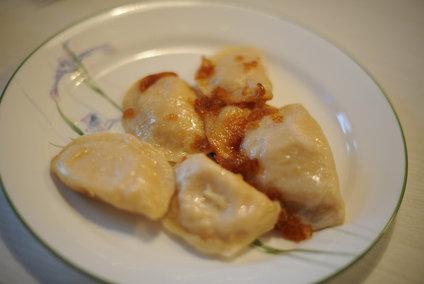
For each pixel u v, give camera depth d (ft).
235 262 0.82
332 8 1.41
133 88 1.09
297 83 1.16
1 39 1.15
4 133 0.90
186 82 1.13
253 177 0.92
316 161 0.90
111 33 1.15
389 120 1.03
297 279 0.76
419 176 1.02
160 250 0.82
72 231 0.80
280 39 1.22
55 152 0.93
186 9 1.23
